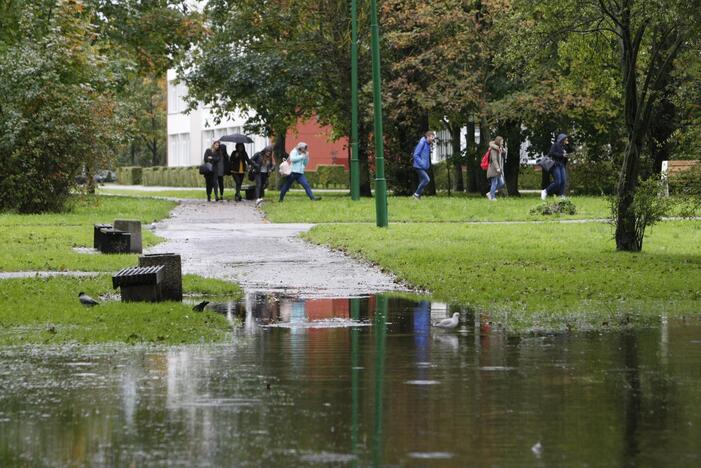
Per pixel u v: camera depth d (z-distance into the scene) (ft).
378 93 208.54
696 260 143.64
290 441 50.88
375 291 114.32
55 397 60.70
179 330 85.05
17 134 253.44
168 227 217.36
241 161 316.19
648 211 155.84
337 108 358.23
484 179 360.69
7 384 64.28
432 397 60.44
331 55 343.26
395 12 333.01
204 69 358.64
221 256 156.46
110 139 265.54
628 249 158.51
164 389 62.80
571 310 97.91
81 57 271.08
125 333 83.41
